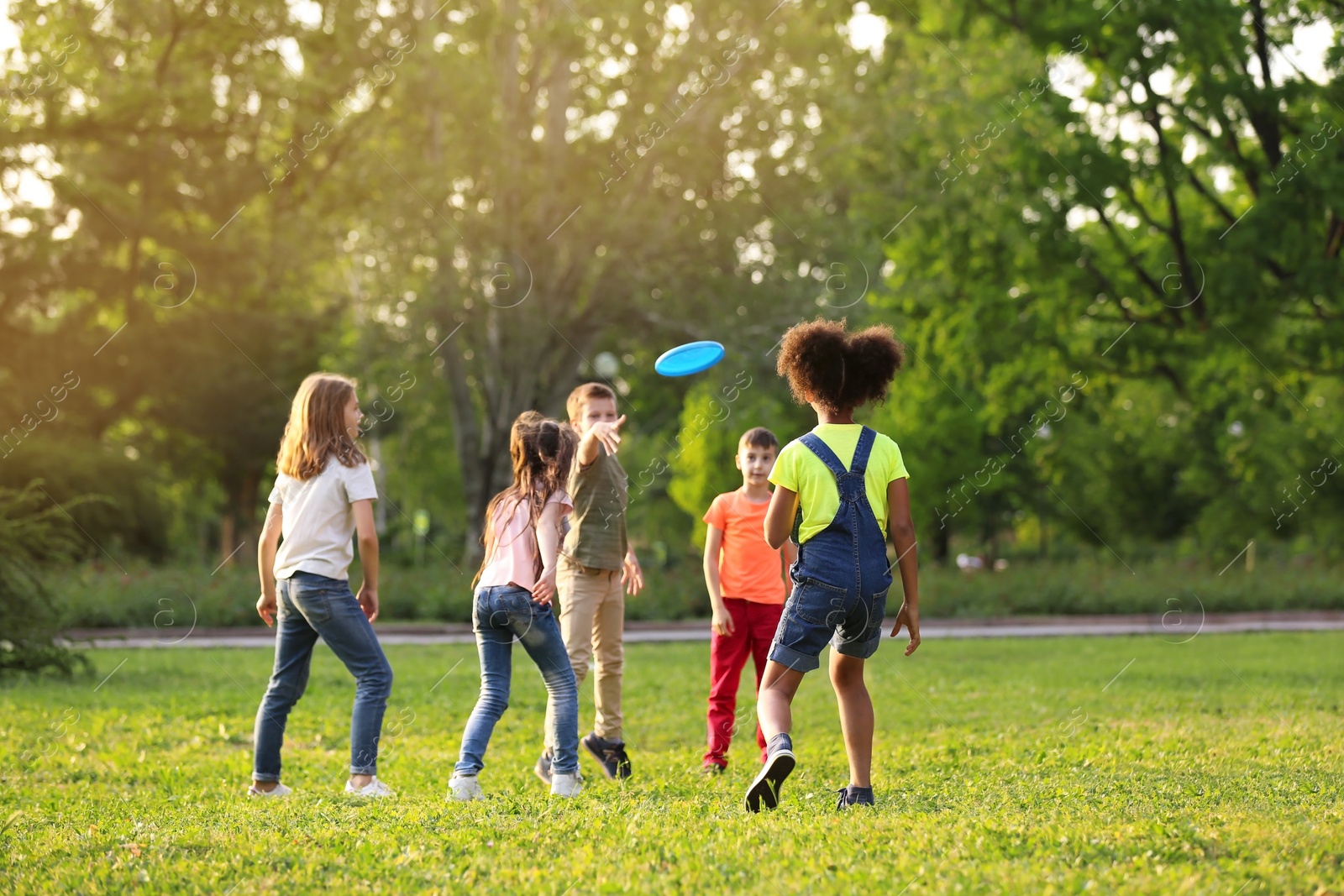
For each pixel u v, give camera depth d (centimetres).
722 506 901
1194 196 3325
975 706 1307
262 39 3044
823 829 586
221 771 899
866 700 693
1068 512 5550
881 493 655
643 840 577
